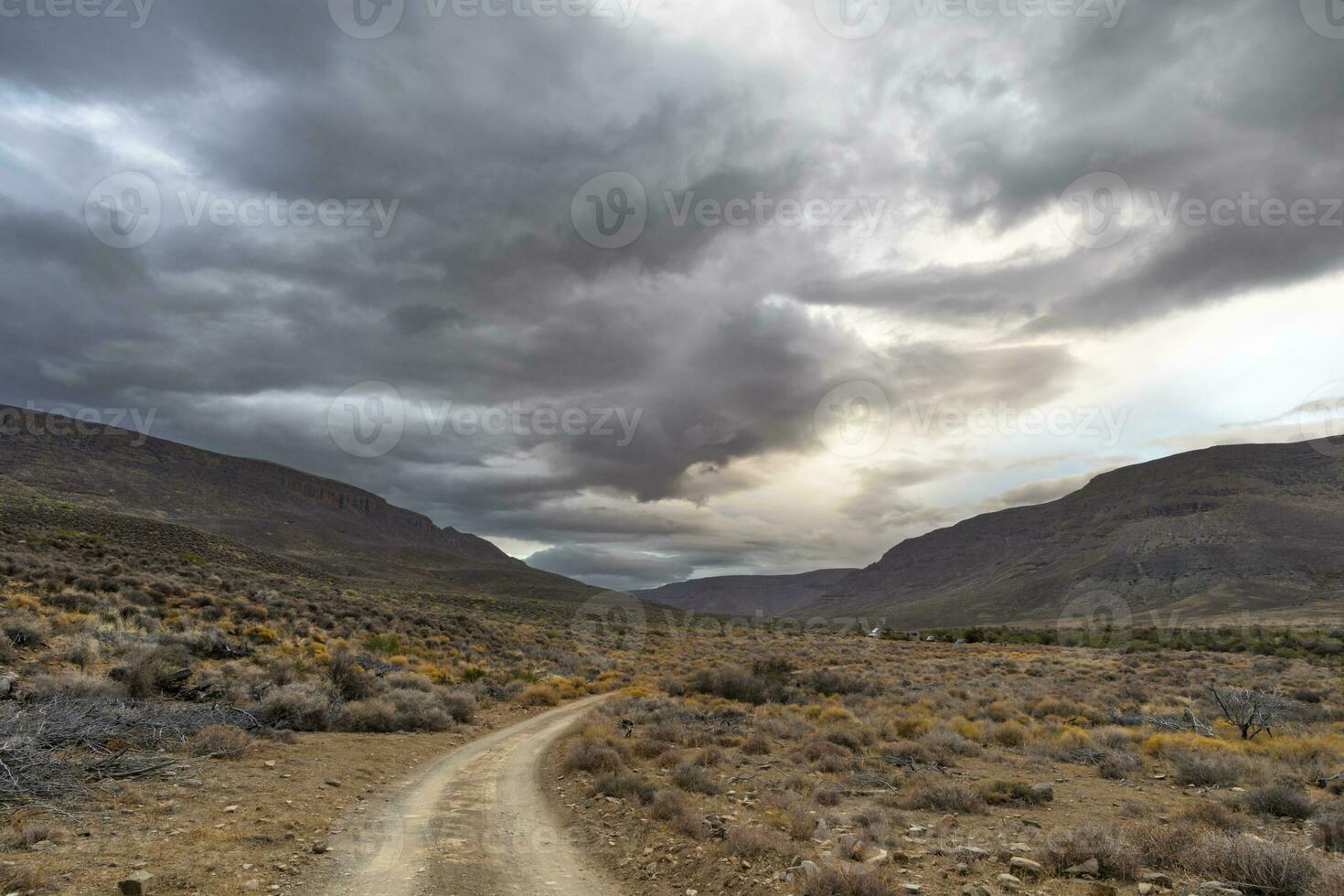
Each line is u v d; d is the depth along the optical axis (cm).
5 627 2108
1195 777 1567
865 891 763
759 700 3541
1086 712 2839
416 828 1130
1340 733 2231
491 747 2083
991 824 1184
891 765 1755
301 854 929
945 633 10906
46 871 751
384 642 4034
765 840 982
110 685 1756
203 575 5338
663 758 1777
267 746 1638
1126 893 794
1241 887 779
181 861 835
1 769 1036
